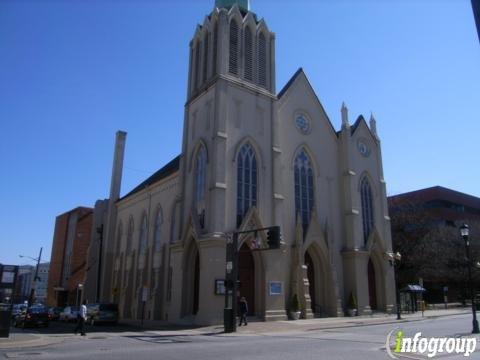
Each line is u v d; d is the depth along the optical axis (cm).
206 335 2339
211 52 3638
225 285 2575
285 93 3928
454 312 4500
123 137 5934
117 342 1948
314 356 1400
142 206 4859
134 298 4531
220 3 3972
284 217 3591
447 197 8262
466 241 2780
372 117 4703
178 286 3297
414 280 5956
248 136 3434
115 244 5450
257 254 3266
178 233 3488
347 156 4178
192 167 3547
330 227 3947
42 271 11631
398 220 6188
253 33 3784
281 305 3234
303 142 3944
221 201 3122
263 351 1545
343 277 3925
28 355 1455
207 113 3491
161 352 1526
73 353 1509
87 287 5597
